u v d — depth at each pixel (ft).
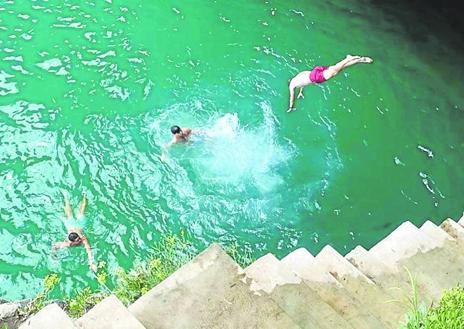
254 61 49.55
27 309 24.85
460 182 41.96
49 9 52.75
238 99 46.57
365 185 41.50
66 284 35.55
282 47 50.85
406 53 50.75
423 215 39.96
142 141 43.19
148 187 40.65
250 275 19.61
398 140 44.47
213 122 44.73
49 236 37.76
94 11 53.06
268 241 38.24
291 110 42.04
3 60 47.96
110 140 43.11
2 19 51.47
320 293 20.43
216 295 18.39
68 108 44.83
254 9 54.39
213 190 40.60
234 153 42.68
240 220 39.32
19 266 36.35
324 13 54.08
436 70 49.55
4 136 42.68
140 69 48.19
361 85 48.14
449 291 17.17
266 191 40.81
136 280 25.08
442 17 53.88
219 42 51.03
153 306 18.01
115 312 16.94
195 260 19.15
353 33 52.31
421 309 17.22
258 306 18.17
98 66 48.14
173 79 47.67
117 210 39.37
